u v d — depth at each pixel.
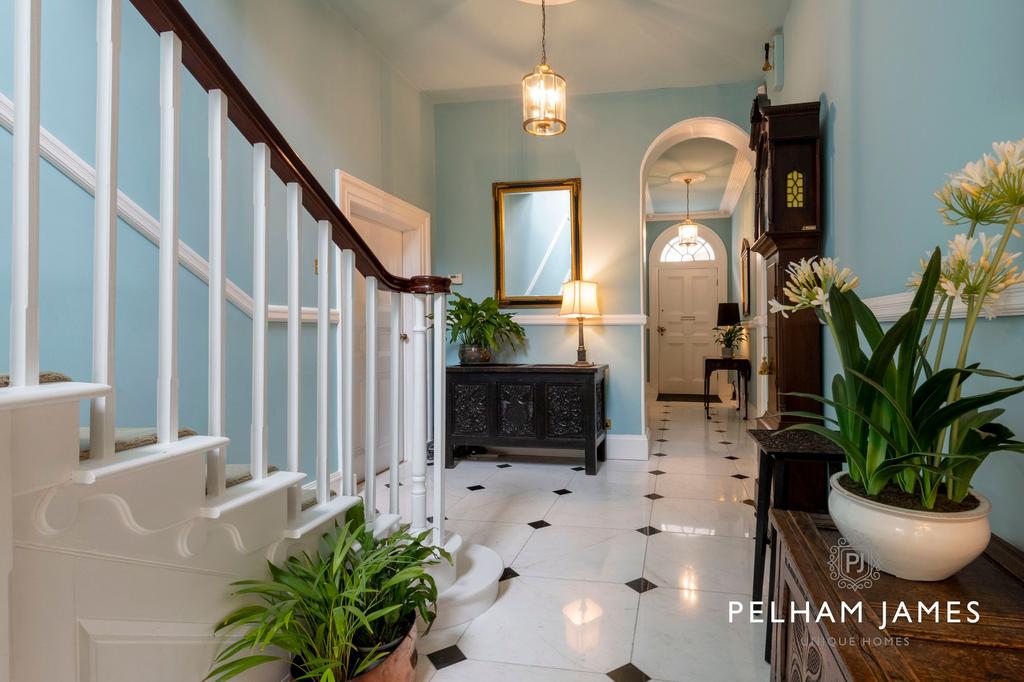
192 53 1.12
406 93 4.13
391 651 1.38
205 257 2.25
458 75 4.07
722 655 1.70
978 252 1.25
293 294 1.46
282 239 2.73
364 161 3.54
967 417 0.95
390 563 1.54
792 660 1.12
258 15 2.61
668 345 8.60
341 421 1.72
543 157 4.44
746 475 3.78
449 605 1.88
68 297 1.72
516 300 4.48
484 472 3.92
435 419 2.06
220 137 1.21
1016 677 0.69
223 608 1.21
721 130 4.31
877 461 0.98
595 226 4.36
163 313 1.08
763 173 2.80
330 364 3.12
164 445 1.08
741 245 6.74
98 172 0.95
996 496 1.20
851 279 1.11
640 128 4.29
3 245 1.56
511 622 1.90
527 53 3.74
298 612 1.35
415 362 2.00
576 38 3.54
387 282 1.88
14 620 0.80
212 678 1.18
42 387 0.83
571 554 2.47
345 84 3.34
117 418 1.89
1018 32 1.10
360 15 3.30
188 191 2.18
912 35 1.57
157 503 1.03
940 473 0.88
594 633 1.83
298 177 1.45
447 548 2.02
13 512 0.79
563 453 4.44
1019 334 1.11
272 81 2.71
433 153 4.59
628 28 3.41
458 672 1.63
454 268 4.60
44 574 0.84
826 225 2.47
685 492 3.39
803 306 1.12
